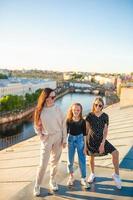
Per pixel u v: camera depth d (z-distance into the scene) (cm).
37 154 1619
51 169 866
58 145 836
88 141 891
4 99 11612
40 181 840
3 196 902
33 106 13825
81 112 880
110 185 902
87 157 1227
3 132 10906
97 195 839
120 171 1025
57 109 827
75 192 857
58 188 884
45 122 808
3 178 1151
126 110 3144
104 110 3475
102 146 868
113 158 879
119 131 1912
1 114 11188
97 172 1017
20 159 1563
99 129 876
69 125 882
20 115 12244
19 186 1011
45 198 823
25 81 19200
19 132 10738
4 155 1755
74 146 888
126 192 858
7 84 15250
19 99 12644
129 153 1271
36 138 2219
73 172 1002
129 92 3431
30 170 1265
